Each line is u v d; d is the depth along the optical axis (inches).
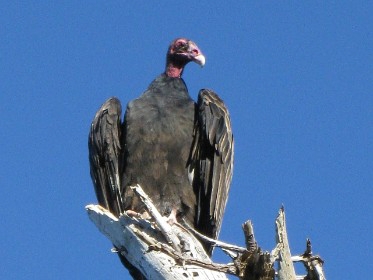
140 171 462.3
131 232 366.9
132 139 464.4
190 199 461.1
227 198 460.8
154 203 459.8
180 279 334.3
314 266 327.3
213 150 461.7
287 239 307.7
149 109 470.9
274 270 304.5
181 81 493.0
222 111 468.1
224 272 320.2
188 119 470.3
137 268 394.9
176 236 358.0
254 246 309.3
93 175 468.8
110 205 460.8
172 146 463.2
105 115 467.2
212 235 452.4
